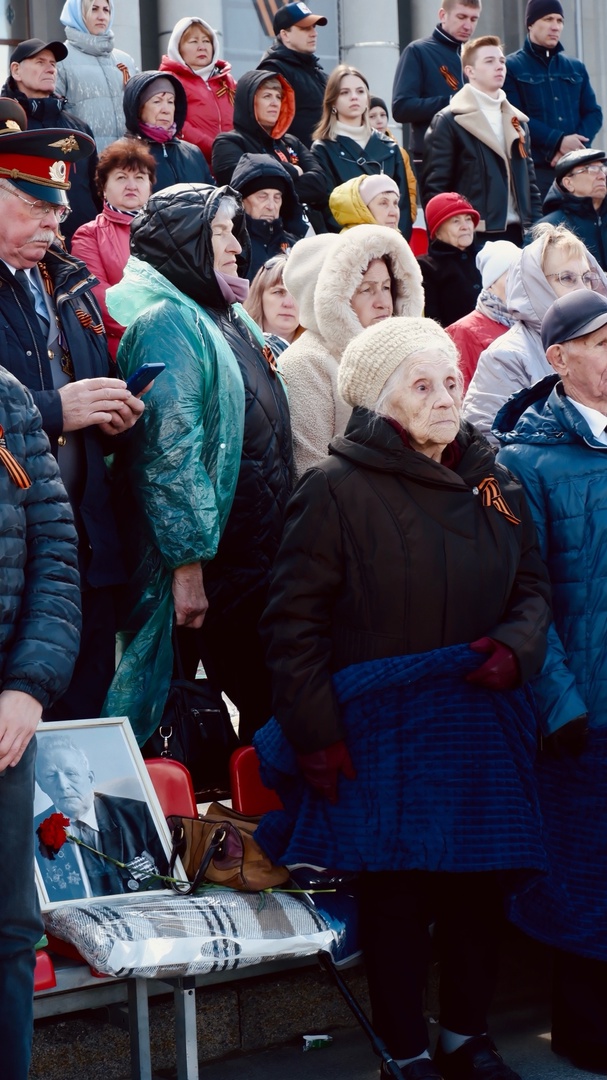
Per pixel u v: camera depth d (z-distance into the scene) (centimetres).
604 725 439
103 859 412
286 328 600
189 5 1308
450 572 404
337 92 844
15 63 783
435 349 411
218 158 806
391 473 407
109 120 862
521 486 435
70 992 401
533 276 560
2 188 437
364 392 414
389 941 402
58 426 439
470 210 780
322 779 402
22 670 329
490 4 1456
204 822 425
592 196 812
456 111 877
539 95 1013
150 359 468
